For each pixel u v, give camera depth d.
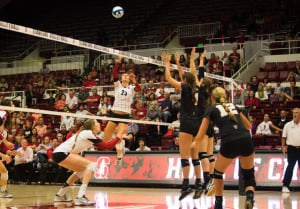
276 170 9.39
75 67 22.06
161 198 7.76
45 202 7.19
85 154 11.39
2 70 23.94
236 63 17.77
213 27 21.75
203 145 6.44
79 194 6.68
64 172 12.40
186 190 6.12
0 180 8.12
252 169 5.29
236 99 13.43
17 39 26.52
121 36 24.47
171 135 12.65
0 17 27.27
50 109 16.48
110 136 8.33
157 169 10.38
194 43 21.42
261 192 9.05
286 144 9.51
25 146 12.55
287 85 15.99
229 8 23.38
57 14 28.03
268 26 20.86
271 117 13.33
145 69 19.52
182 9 24.84
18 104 16.50
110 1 27.55
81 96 15.85
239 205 6.52
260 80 17.33
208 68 15.77
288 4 21.89
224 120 5.11
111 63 20.08
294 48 18.25
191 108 6.14
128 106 8.27
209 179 6.40
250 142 5.09
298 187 9.26
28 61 23.19
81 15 27.36
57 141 12.48
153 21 24.89
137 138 12.59
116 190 9.66
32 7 28.88
